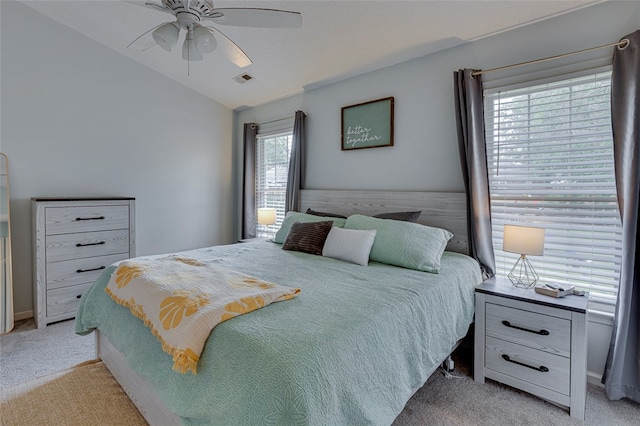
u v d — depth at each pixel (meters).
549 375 1.80
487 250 2.37
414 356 1.46
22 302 3.00
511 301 1.92
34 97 3.02
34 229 2.82
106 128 3.49
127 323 1.65
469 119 2.37
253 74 3.54
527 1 2.06
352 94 3.34
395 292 1.64
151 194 3.88
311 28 2.61
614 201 1.99
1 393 1.86
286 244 2.78
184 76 3.89
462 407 1.80
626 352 1.84
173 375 1.27
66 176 3.24
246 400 0.98
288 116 4.04
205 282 1.60
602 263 2.05
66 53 3.19
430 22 2.35
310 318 1.29
